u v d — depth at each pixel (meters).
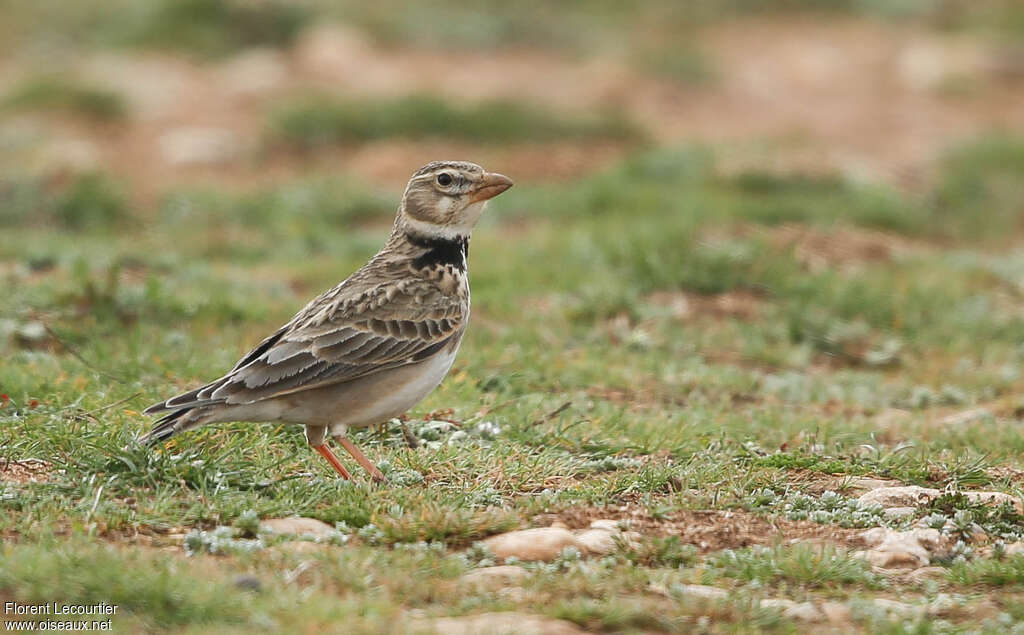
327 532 9.34
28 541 8.80
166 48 33.50
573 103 30.20
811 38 38.47
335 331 10.25
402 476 10.53
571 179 25.47
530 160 26.23
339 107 27.53
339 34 33.78
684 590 8.47
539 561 9.15
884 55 36.69
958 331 17.47
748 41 38.06
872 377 15.54
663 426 12.30
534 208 23.23
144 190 24.02
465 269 11.16
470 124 27.52
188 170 25.47
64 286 15.91
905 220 23.30
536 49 35.34
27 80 29.12
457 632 7.67
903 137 29.75
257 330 15.56
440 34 34.81
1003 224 24.19
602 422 12.30
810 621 8.26
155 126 27.94
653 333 16.42
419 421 11.94
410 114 27.48
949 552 9.59
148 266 18.64
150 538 9.13
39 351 14.12
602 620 8.02
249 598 7.93
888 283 18.89
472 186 10.92
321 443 10.55
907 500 10.49
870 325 17.52
